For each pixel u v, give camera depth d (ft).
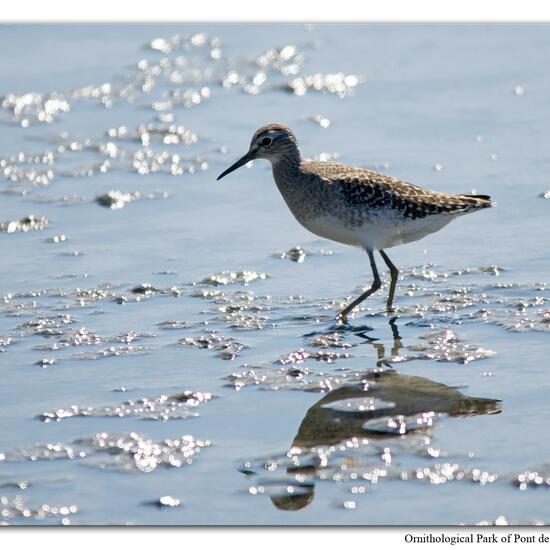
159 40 89.51
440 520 28.89
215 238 53.88
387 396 36.19
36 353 40.96
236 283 48.37
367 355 39.99
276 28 92.63
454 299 45.37
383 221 45.01
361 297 44.50
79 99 76.33
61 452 33.04
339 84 77.87
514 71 79.15
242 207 58.23
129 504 30.22
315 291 47.29
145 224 55.98
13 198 59.72
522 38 87.10
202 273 49.55
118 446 33.27
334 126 69.51
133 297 46.73
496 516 28.96
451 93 75.15
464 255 50.70
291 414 35.12
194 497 30.42
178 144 67.87
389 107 72.95
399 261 50.65
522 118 69.46
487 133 67.05
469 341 40.88
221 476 31.40
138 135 69.31
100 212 57.77
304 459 32.12
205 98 76.33
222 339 41.73
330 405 35.68
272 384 37.50
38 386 37.96
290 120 71.10
